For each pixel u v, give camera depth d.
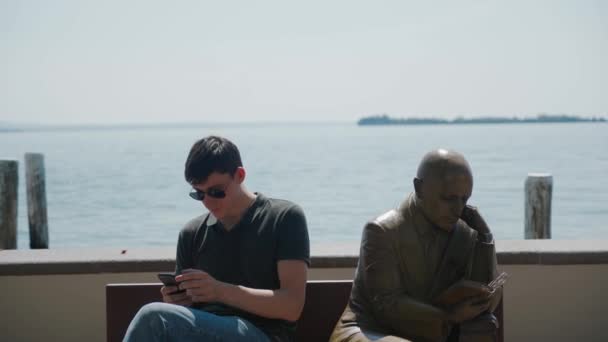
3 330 4.43
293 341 3.44
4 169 7.85
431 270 3.20
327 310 3.60
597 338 4.46
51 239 14.15
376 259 3.17
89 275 4.39
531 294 4.43
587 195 19.58
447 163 3.11
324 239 13.92
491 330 3.09
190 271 3.08
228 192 3.26
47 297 4.41
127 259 4.36
